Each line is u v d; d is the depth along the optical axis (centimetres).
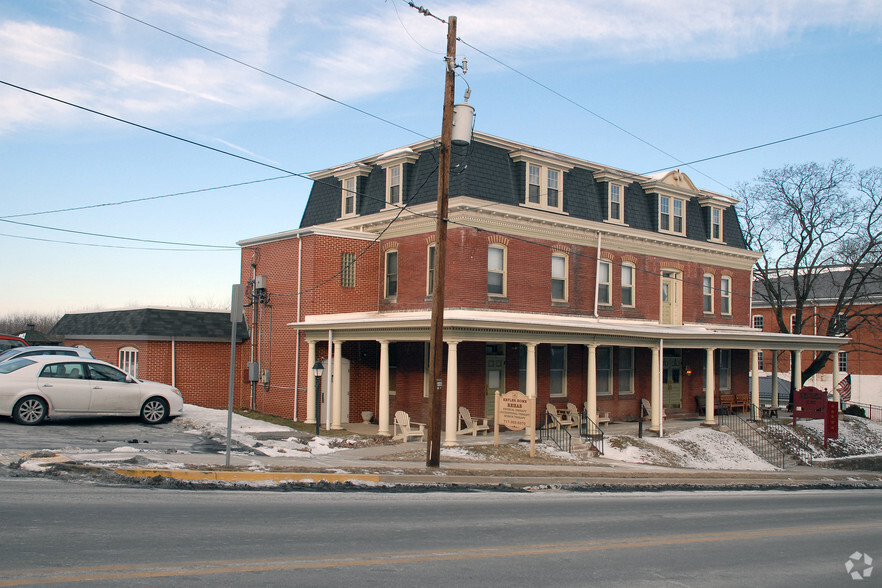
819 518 1470
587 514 1305
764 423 3328
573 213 2939
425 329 2280
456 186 2598
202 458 1603
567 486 1722
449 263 2588
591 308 2984
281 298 2911
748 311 3809
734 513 1460
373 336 2462
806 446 3206
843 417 3784
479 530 1069
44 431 1912
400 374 2784
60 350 2703
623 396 3189
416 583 755
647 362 3300
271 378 2944
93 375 2120
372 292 2912
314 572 770
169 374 2975
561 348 2967
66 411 2048
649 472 2098
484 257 2627
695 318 3500
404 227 2808
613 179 3092
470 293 2566
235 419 2588
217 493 1243
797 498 1905
